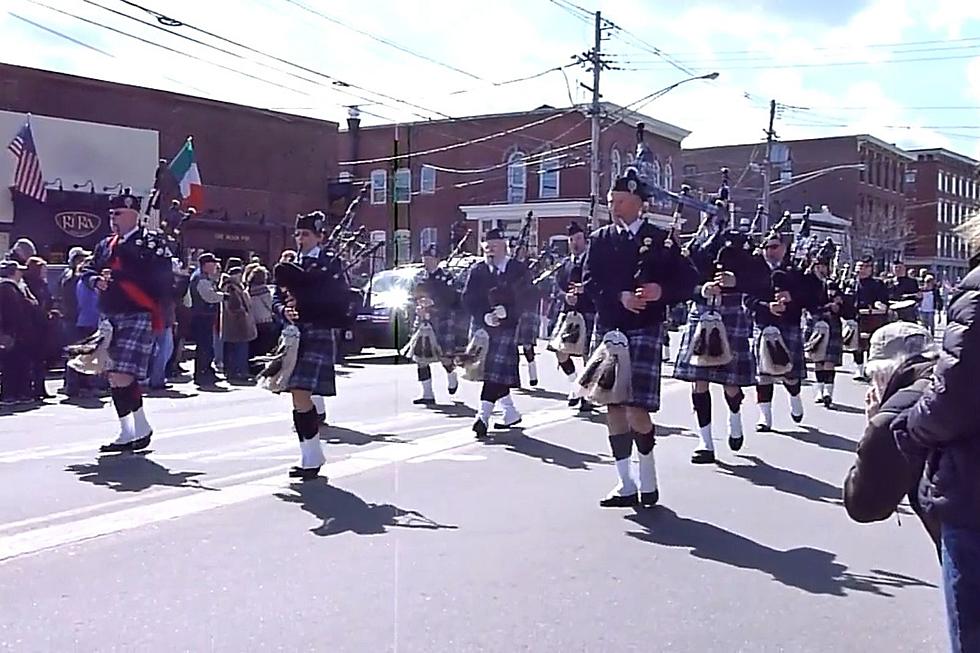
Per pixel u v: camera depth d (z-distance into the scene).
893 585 5.11
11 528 5.85
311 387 7.14
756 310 10.19
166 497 6.64
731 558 5.52
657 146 43.59
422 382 11.90
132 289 8.12
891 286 16.72
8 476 7.29
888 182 66.06
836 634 4.44
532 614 4.60
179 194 23.47
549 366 16.81
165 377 13.81
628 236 6.49
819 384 12.33
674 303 6.55
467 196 41.19
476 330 9.62
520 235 12.80
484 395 9.34
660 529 6.08
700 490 7.21
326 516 6.20
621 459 6.65
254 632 4.32
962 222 3.18
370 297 18.47
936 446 2.83
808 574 5.27
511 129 41.16
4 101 24.69
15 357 11.84
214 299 14.07
